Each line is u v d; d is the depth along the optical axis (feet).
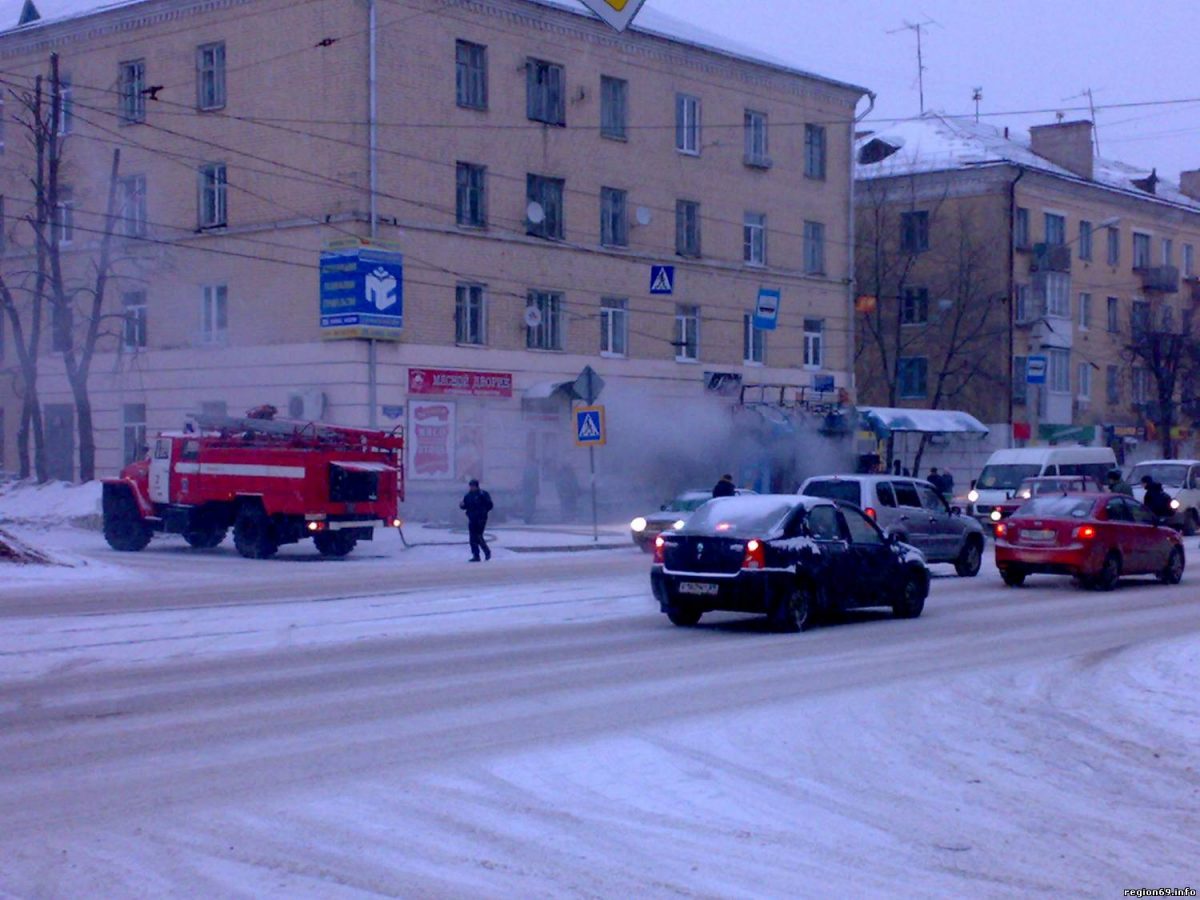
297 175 118.42
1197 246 228.84
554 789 27.32
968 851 23.66
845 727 34.12
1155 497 98.17
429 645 48.60
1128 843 24.38
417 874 21.76
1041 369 179.32
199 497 93.25
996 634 52.95
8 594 66.23
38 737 32.12
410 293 119.24
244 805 25.86
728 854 23.15
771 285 154.61
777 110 155.02
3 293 129.18
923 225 189.57
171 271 127.85
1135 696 39.27
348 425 115.24
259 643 48.88
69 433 140.05
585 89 134.51
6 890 20.92
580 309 134.51
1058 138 203.51
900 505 75.61
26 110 134.82
